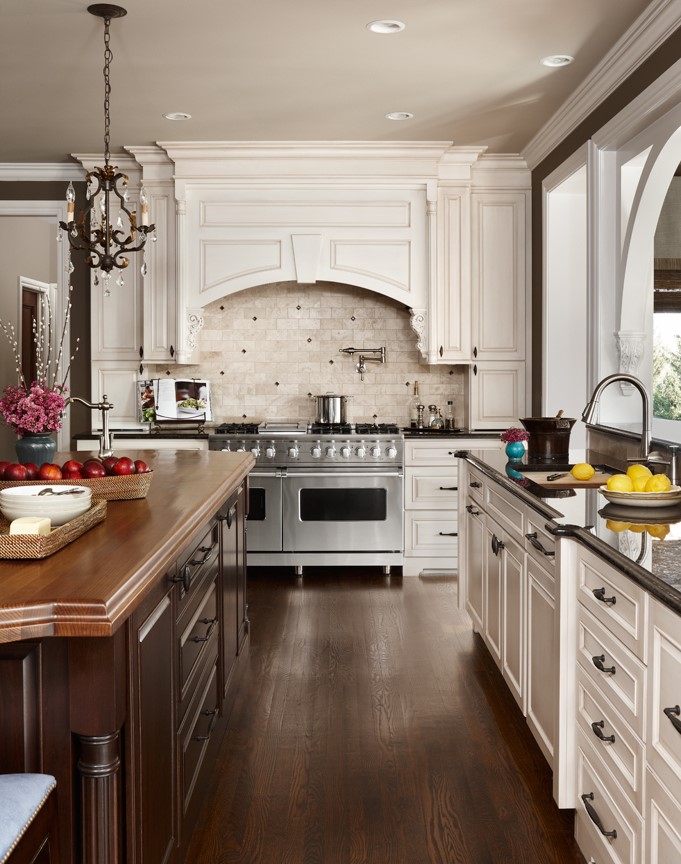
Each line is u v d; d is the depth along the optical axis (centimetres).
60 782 163
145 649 184
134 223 394
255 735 320
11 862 135
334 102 468
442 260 582
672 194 537
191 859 238
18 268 739
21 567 178
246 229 573
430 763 297
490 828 254
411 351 628
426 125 513
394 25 362
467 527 435
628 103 395
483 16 354
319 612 486
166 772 206
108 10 344
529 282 588
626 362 431
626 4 343
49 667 162
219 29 365
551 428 394
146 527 223
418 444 574
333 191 573
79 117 494
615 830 205
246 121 504
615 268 437
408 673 386
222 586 309
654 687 176
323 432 580
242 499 380
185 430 602
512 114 490
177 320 573
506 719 334
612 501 269
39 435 342
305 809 266
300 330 629
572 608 242
